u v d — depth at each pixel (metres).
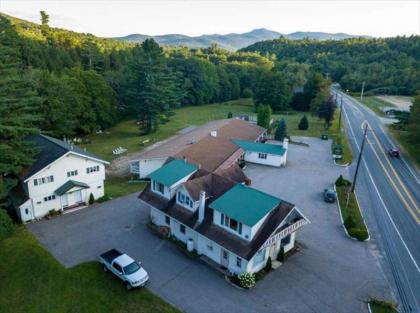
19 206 30.94
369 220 33.47
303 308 21.42
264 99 104.12
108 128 77.31
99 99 69.69
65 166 33.44
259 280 24.03
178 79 107.19
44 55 94.75
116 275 23.75
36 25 180.00
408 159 54.09
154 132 73.06
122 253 25.17
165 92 72.62
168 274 24.55
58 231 30.22
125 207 35.31
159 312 20.84
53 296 22.25
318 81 104.31
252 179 44.09
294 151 57.75
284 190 40.62
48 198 32.88
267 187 41.44
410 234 31.02
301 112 105.44
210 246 26.12
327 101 77.62
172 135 70.56
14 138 31.14
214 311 21.03
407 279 24.56
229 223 24.94
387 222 33.16
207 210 27.27
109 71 94.44
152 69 72.44
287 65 167.00
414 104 58.53
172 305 21.45
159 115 73.12
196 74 115.38
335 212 35.00
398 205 37.16
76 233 29.91
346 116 86.50
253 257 22.72
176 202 29.31
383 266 26.03
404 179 45.28
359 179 44.84
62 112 59.75
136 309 21.08
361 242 29.41
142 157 45.25
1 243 27.89
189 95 114.38
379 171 48.22
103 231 30.34
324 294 22.75
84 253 26.89
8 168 28.72
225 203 25.53
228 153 46.41
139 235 29.80
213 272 24.95
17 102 30.08
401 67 138.62
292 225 25.91
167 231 29.72
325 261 26.45
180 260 26.34
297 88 116.38
